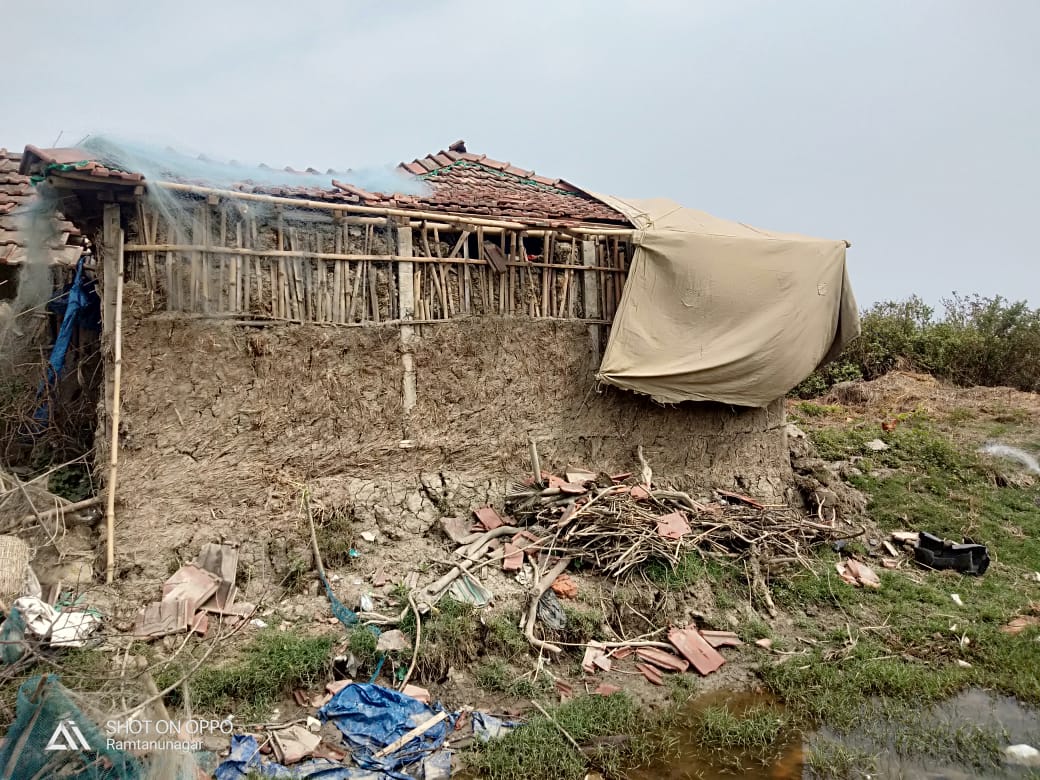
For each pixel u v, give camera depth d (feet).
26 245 33.81
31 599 21.52
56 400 29.78
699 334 34.12
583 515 29.66
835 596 30.48
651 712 23.20
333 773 19.15
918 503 39.93
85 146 26.89
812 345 35.63
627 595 27.71
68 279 34.06
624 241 35.19
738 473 36.50
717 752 21.45
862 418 59.16
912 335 76.54
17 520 24.68
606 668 25.03
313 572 26.76
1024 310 76.18
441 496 30.60
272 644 23.20
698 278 33.96
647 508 31.30
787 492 37.70
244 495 27.55
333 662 23.11
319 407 29.04
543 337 33.55
